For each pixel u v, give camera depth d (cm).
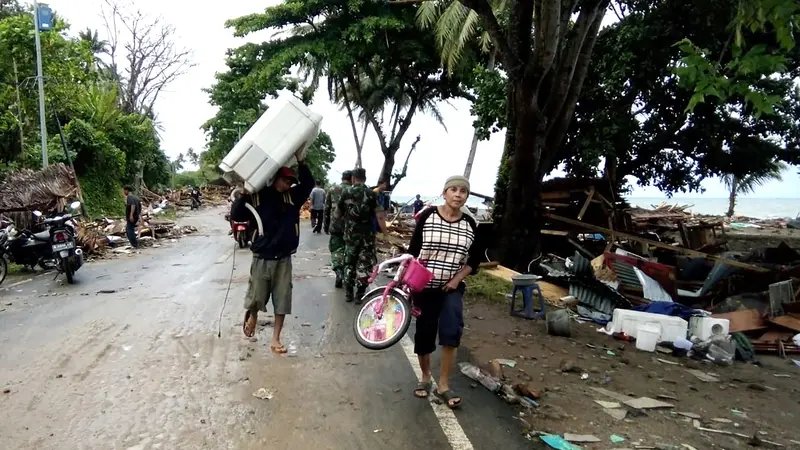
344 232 757
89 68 2764
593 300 769
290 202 513
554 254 1175
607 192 1247
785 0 287
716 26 1058
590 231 1180
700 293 901
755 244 1877
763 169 1384
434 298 413
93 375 468
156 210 2642
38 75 1872
